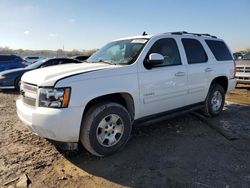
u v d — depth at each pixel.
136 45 4.56
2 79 10.13
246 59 10.91
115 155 3.97
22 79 4.09
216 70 5.78
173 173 3.43
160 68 4.53
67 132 3.44
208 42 5.85
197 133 4.98
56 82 3.41
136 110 4.21
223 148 4.25
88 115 3.66
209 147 4.29
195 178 3.29
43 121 3.40
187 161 3.77
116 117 3.91
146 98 4.30
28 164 3.69
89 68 3.90
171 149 4.20
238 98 8.83
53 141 3.79
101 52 5.13
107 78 3.79
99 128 3.76
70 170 3.54
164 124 5.49
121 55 4.55
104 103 3.82
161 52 4.64
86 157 3.92
